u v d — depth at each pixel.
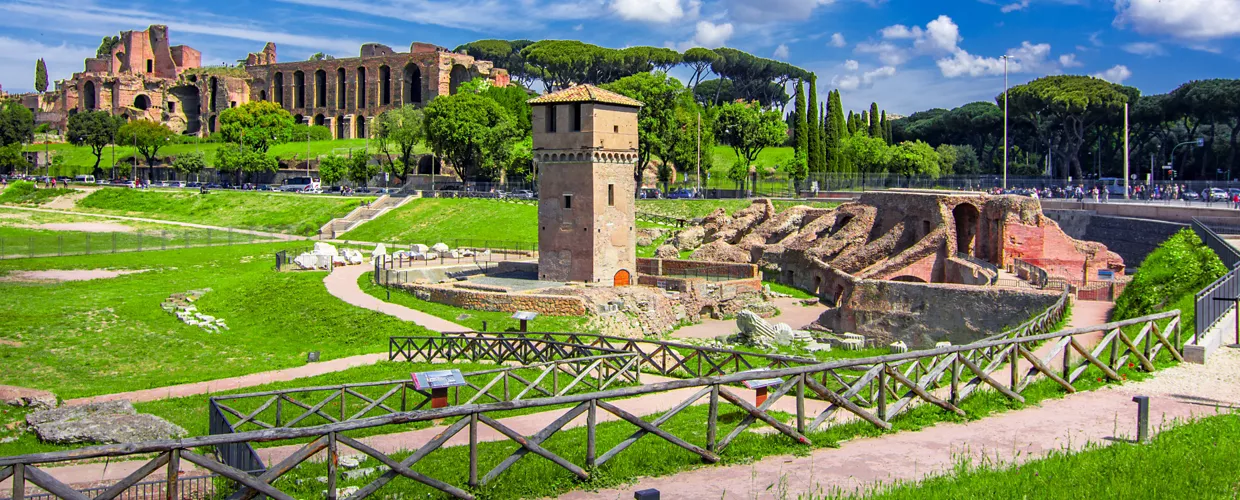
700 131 148.88
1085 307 61.44
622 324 67.44
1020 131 185.25
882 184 140.88
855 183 139.12
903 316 65.88
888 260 82.12
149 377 52.44
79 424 32.41
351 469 25.00
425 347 52.03
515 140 157.88
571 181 79.00
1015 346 28.73
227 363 57.19
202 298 81.62
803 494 20.61
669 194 140.00
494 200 134.12
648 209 128.62
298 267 94.88
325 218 137.38
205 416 37.16
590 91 78.44
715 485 21.38
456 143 149.38
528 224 122.44
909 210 86.75
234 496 18.12
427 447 19.98
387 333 63.38
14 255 106.00
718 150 193.50
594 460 21.84
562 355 46.62
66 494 16.70
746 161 160.50
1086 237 101.50
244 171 193.62
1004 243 78.44
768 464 22.91
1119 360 32.72
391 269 83.00
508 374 35.78
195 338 65.31
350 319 67.62
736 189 148.88
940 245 80.50
